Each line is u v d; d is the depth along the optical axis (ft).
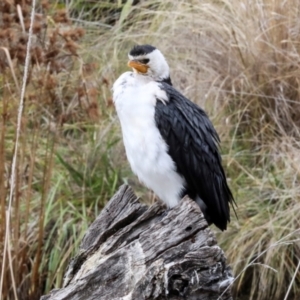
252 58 32.32
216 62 33.12
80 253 18.01
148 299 15.84
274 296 27.86
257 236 28.27
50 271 28.04
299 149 30.12
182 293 15.71
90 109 27.20
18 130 21.25
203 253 15.66
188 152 21.02
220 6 35.24
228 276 15.87
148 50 21.59
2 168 26.32
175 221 16.48
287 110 31.42
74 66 34.47
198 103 32.07
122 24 37.01
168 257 16.05
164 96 20.95
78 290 16.69
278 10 32.60
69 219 29.58
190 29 34.09
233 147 31.37
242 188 29.96
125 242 17.58
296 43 32.07
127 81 21.25
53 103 29.73
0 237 26.66
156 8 38.04
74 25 38.68
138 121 20.84
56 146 31.81
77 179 30.83
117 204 18.40
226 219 22.07
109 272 16.62
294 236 27.78
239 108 31.96
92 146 32.07
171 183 21.35
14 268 27.14
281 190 28.89
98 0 39.99
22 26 24.85
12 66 24.18
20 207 29.91
